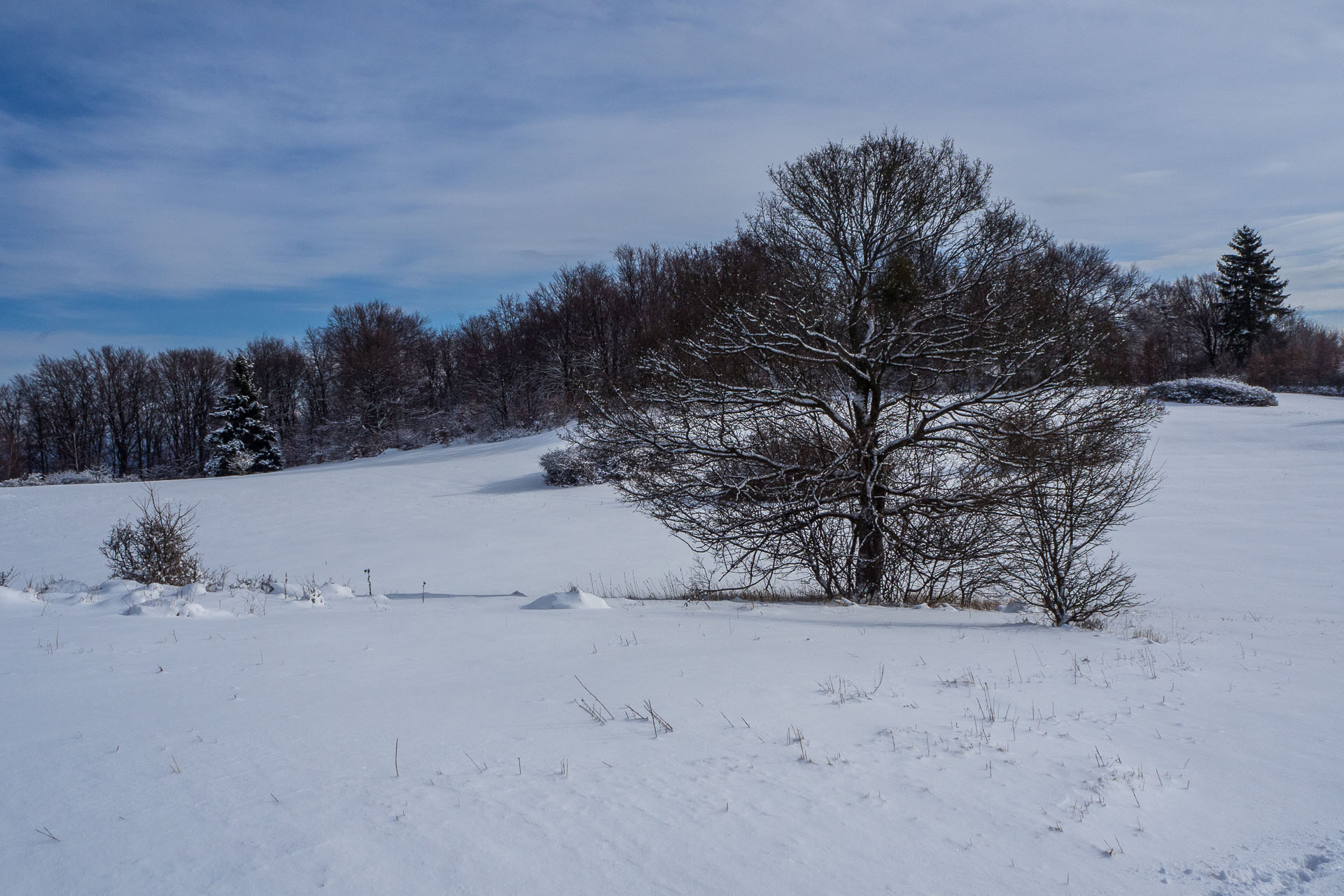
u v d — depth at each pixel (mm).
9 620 8672
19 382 76938
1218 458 33375
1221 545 19609
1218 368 71125
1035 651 7738
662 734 4867
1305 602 13898
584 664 6828
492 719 5164
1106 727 5125
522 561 20250
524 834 3467
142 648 7312
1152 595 14758
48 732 4820
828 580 13586
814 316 12852
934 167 13148
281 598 11312
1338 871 3246
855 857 3312
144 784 4004
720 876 3133
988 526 12195
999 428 12070
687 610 11047
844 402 14227
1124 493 11039
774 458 13203
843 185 13023
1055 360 12352
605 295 62188
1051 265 14078
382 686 6031
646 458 13305
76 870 3123
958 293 13016
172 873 3105
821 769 4293
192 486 39750
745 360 13469
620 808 3754
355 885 3020
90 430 78562
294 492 35156
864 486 12828
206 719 5117
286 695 5730
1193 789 4109
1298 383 67188
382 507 30203
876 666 6797
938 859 3311
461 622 9156
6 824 3549
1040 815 3754
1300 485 27062
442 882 3049
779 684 6117
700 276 17234
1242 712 5559
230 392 79562
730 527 12891
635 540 22469
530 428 57812
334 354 84938
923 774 4230
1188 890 3105
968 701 5684
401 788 3967
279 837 3406
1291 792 4094
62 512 31109
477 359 72562
